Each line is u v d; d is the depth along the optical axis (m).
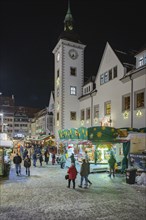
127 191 11.99
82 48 41.00
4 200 10.20
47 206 9.32
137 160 17.11
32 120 88.62
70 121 37.81
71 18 42.62
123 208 9.07
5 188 12.61
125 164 18.11
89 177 16.47
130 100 24.83
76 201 10.05
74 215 8.23
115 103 27.73
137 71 23.48
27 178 15.81
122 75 26.50
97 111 32.22
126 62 27.23
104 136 18.94
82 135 19.77
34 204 9.59
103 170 18.83
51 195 11.09
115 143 18.78
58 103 39.22
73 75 39.50
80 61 40.47
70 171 12.77
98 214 8.34
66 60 39.22
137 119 23.58
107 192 11.76
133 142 18.62
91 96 33.75
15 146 38.38
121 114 26.42
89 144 18.80
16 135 85.75
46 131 61.06
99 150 19.52
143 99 23.19
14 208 9.05
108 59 29.97
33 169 20.55
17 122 95.62
